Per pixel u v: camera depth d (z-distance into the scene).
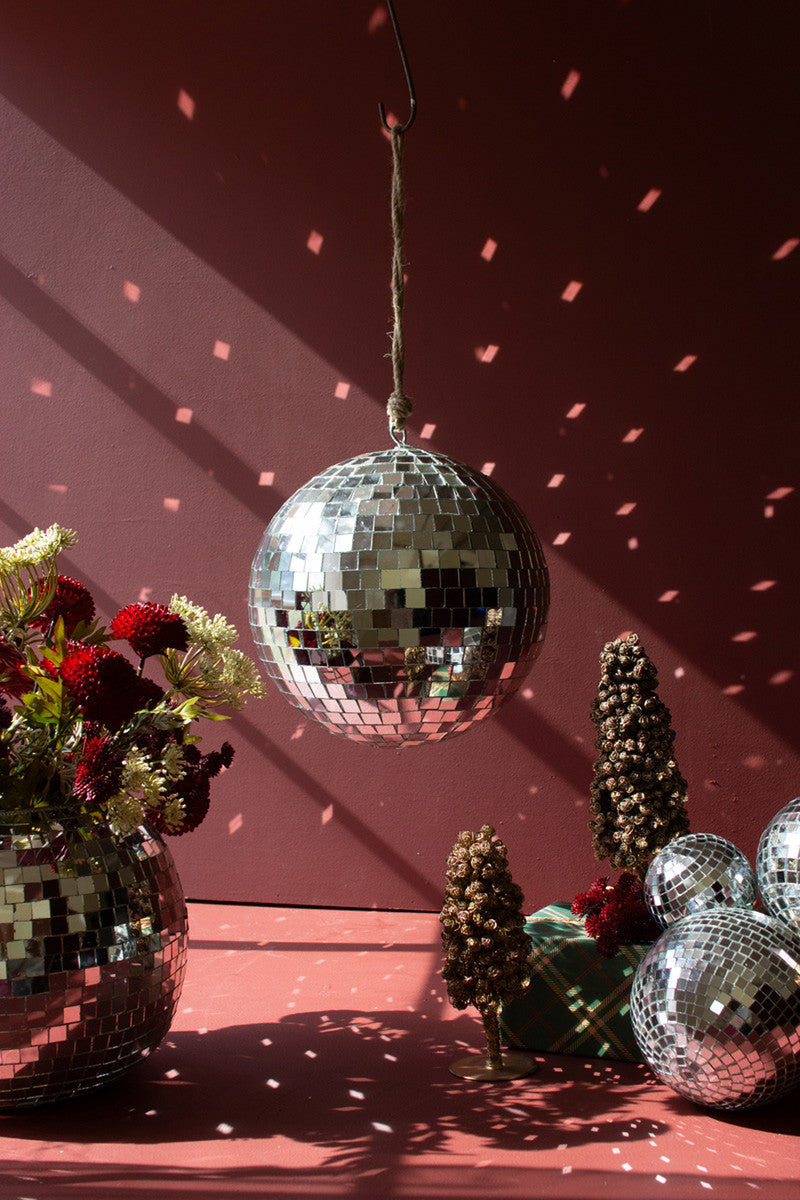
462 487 1.35
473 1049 2.00
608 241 2.68
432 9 2.73
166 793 1.79
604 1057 1.96
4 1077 1.60
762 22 2.58
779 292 2.61
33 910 1.59
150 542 2.96
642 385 2.69
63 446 2.99
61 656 1.71
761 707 2.67
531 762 2.80
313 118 2.81
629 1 2.64
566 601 2.75
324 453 2.86
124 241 2.93
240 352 2.89
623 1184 1.51
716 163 2.62
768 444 2.64
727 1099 1.64
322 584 1.28
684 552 2.69
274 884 2.95
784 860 1.78
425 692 1.30
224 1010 2.20
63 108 2.94
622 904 1.97
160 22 2.88
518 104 2.71
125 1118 1.72
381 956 2.52
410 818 2.88
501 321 2.75
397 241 1.60
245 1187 1.51
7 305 3.00
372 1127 1.69
